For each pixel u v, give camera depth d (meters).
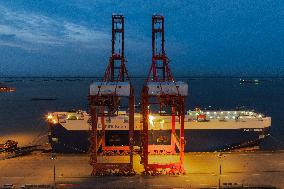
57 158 94.88
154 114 107.00
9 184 73.25
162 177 79.44
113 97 79.88
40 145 113.31
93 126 80.75
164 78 98.00
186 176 79.81
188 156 95.88
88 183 75.56
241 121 101.94
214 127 101.00
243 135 102.00
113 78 98.38
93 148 81.00
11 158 95.38
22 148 108.19
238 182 75.75
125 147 97.31
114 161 91.19
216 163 89.38
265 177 78.94
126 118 100.75
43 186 71.56
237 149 102.56
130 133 81.94
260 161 91.31
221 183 74.94
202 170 83.88
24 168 85.81
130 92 80.56
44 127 150.75
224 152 100.06
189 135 100.69
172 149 95.81
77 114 109.75
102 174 80.81
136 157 95.31
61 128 101.44
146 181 76.81
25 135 135.38
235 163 89.31
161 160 91.44
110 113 84.44
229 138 101.62
